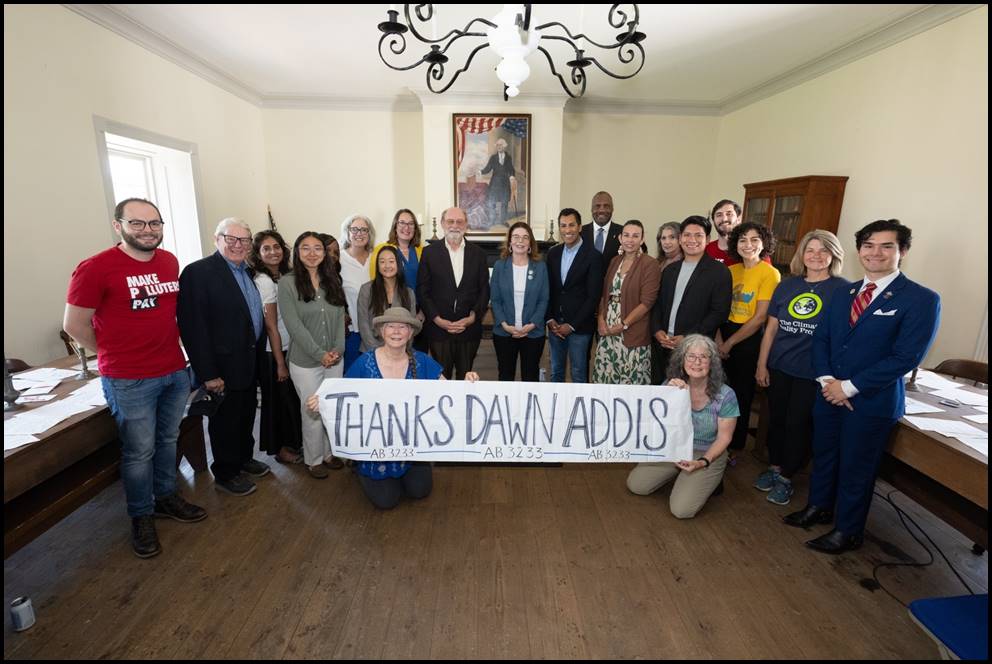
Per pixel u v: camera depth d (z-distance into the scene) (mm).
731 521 2156
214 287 2055
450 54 3887
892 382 1700
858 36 3379
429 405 1943
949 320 2910
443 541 2014
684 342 2086
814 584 1771
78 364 2348
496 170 5191
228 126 4547
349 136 5336
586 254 2920
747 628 1578
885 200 3350
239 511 2213
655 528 2107
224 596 1699
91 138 2916
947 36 2885
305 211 5469
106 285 1684
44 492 1727
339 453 1955
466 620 1609
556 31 3355
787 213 3943
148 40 3367
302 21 3203
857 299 1818
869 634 1551
